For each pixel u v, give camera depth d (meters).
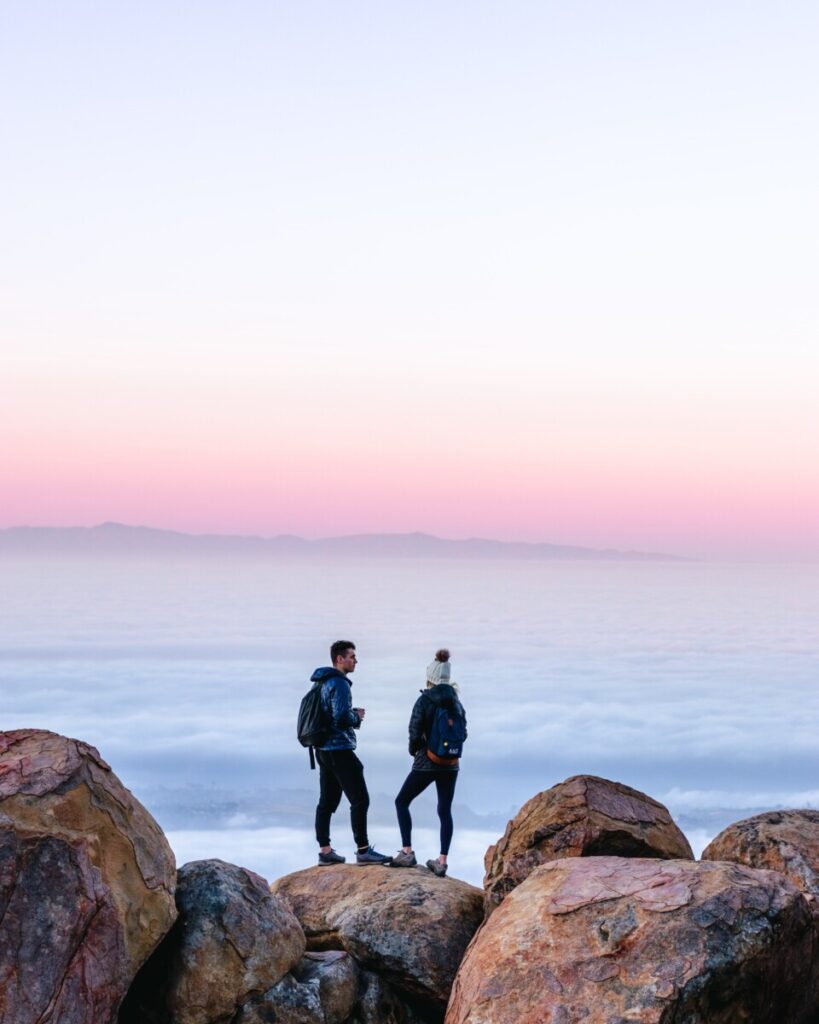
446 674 9.91
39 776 6.56
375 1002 7.63
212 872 7.26
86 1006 6.03
